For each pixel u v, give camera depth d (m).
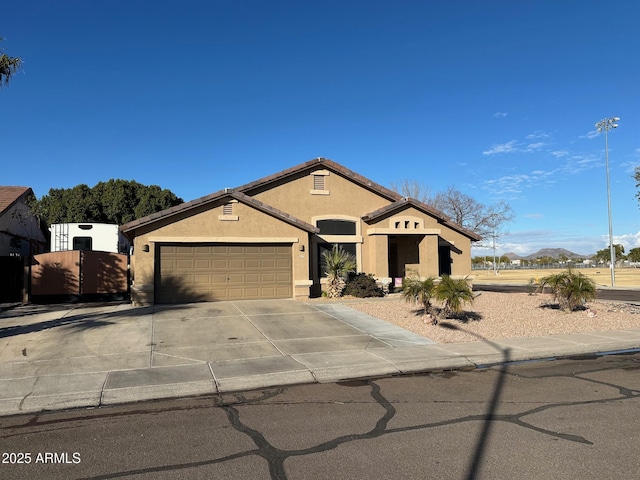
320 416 5.89
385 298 18.48
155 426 5.60
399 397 6.68
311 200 20.42
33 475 4.30
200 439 5.15
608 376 7.84
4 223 21.91
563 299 14.29
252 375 7.75
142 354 9.22
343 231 20.75
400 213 21.20
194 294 16.95
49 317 13.50
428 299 12.44
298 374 7.82
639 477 4.12
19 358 8.87
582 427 5.36
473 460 4.48
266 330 11.67
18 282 17.92
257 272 17.78
